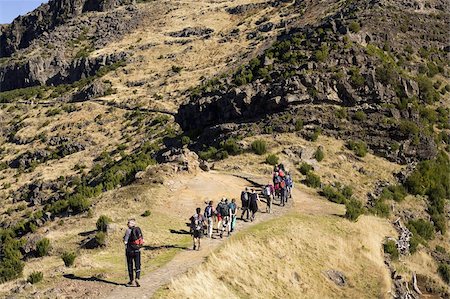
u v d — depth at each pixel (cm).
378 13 9006
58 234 3438
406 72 7494
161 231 3253
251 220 3459
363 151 5534
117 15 19850
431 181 5366
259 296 2538
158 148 8412
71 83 16225
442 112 6869
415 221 4753
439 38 9094
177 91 12244
